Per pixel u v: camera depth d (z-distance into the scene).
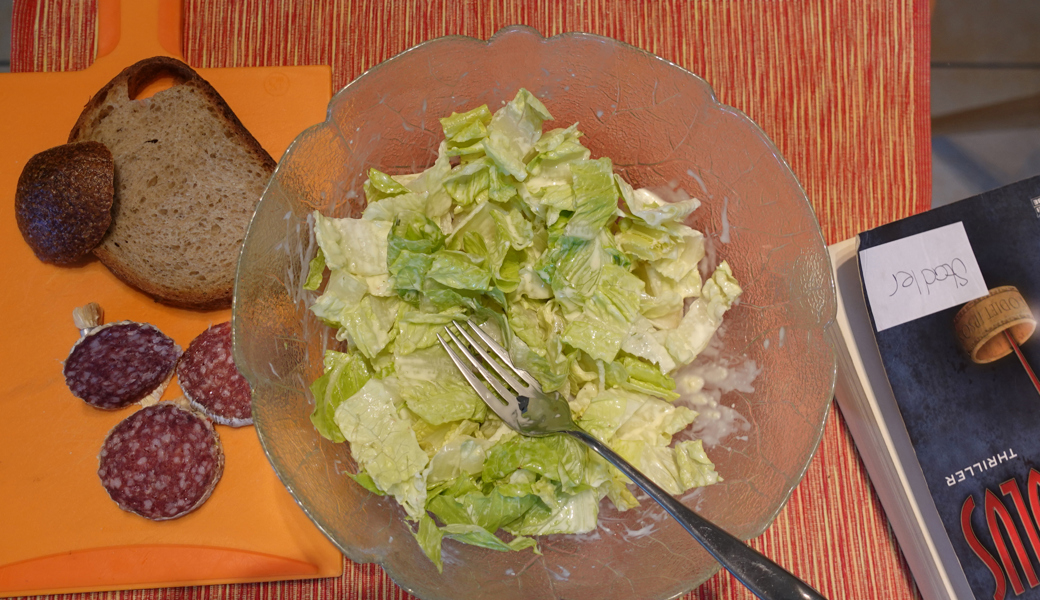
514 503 0.35
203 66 0.44
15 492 0.41
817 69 0.45
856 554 0.41
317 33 0.44
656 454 0.37
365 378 0.37
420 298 0.37
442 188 0.37
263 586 0.40
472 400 0.36
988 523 0.37
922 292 0.38
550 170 0.37
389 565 0.33
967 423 0.38
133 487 0.39
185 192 0.42
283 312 0.35
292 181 0.34
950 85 0.52
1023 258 0.38
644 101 0.37
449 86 0.37
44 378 0.42
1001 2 0.52
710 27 0.45
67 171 0.40
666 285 0.39
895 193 0.44
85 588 0.40
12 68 0.45
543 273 0.37
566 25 0.45
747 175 0.37
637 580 0.35
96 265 0.43
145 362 0.40
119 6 0.44
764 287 0.37
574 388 0.38
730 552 0.29
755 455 0.36
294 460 0.33
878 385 0.39
